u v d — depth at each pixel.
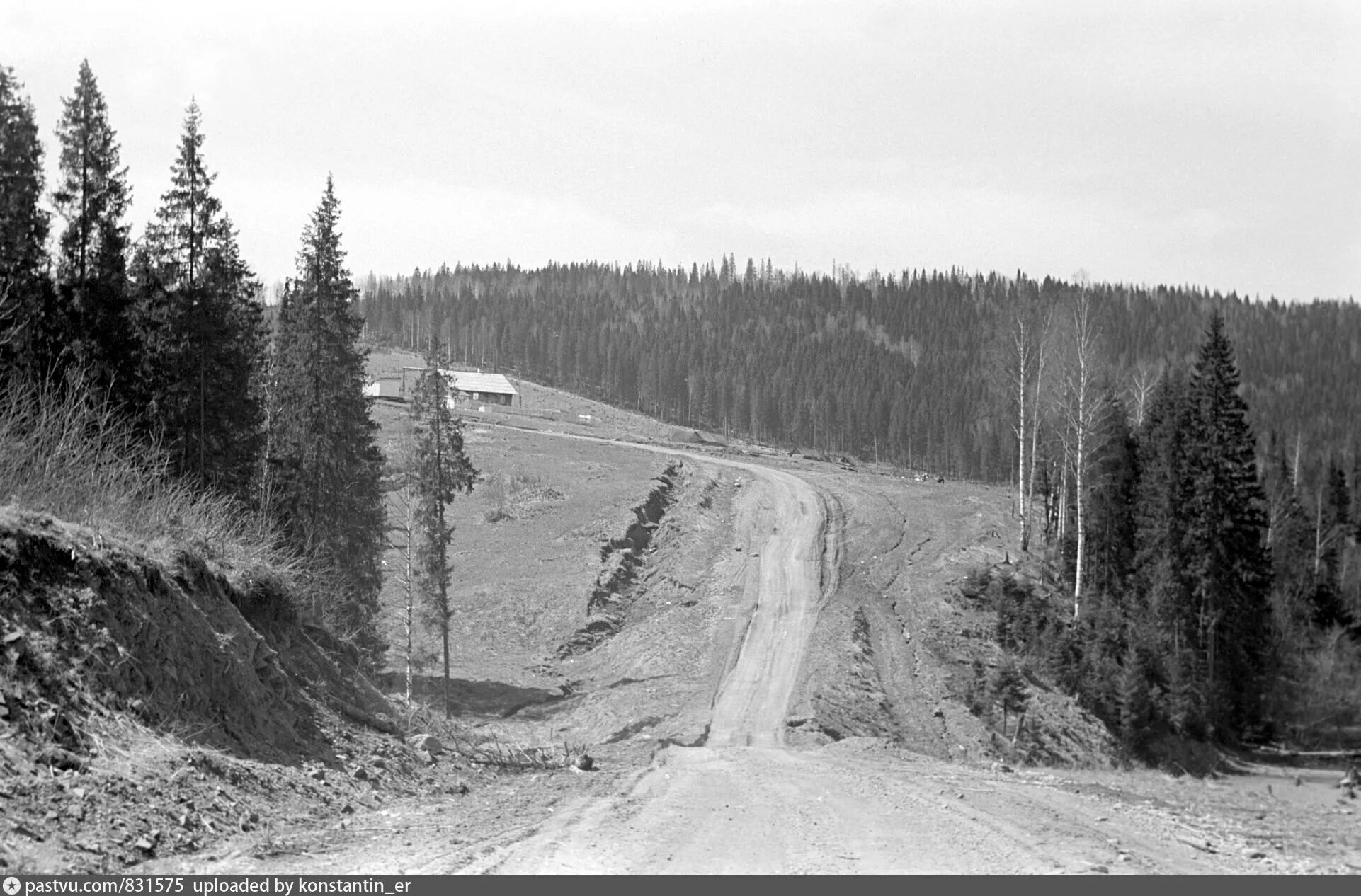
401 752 17.83
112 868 9.01
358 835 11.43
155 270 34.28
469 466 50.41
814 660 57.41
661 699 52.94
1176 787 23.97
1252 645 59.75
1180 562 57.75
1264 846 11.64
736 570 75.94
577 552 78.00
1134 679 49.41
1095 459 69.50
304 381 39.38
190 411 33.56
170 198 34.28
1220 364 60.97
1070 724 50.47
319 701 18.20
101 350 30.89
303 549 35.59
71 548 13.23
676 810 14.53
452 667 59.06
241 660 15.62
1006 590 66.81
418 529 52.94
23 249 29.97
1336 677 63.34
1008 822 13.04
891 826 12.79
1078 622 58.69
